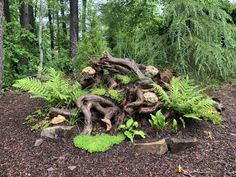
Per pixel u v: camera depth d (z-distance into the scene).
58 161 3.35
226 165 3.25
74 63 8.14
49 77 5.09
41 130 3.96
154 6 7.08
